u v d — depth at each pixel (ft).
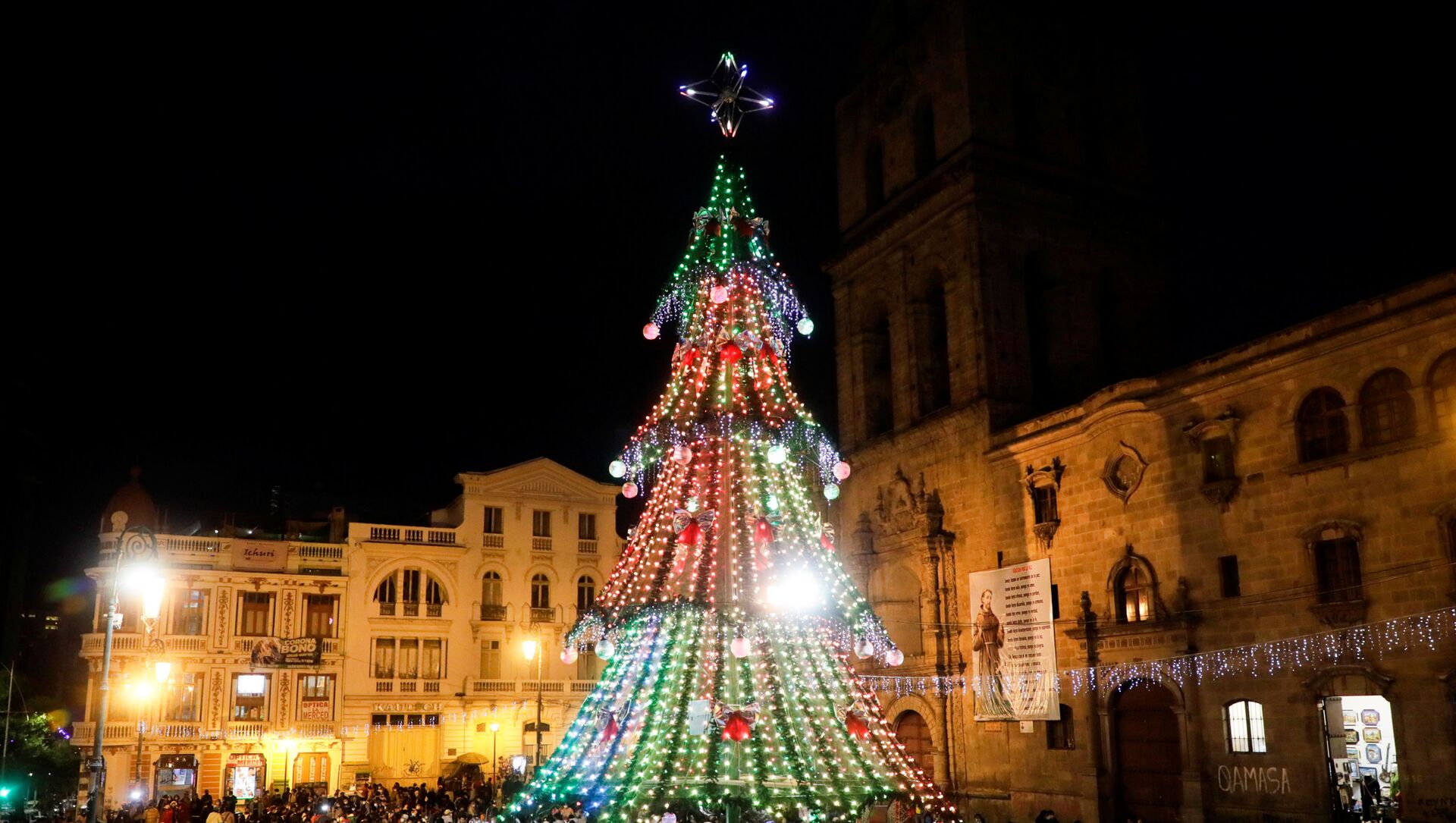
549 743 191.31
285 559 181.06
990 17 153.99
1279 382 106.11
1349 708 109.09
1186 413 115.14
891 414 166.61
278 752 174.60
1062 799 123.03
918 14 164.66
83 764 158.30
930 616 143.23
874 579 156.76
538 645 181.16
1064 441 129.08
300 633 179.52
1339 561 99.96
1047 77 157.79
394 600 187.21
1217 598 109.70
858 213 171.53
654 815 66.08
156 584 93.50
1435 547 91.66
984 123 149.07
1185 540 113.80
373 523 188.34
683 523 71.61
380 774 178.50
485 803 142.51
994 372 141.79
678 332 80.64
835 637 74.54
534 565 198.39
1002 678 133.18
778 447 73.56
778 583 70.54
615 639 73.31
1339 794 100.12
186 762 168.76
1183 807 109.70
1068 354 148.46
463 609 191.11
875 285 165.58
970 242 145.69
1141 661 116.26
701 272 79.87
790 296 82.69
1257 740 105.40
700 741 66.23
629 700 70.23
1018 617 132.16
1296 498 103.24
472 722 187.42
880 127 167.94
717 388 76.02
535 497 200.75
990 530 138.62
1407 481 94.38
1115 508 122.21
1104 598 122.01
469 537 194.39
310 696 178.19
